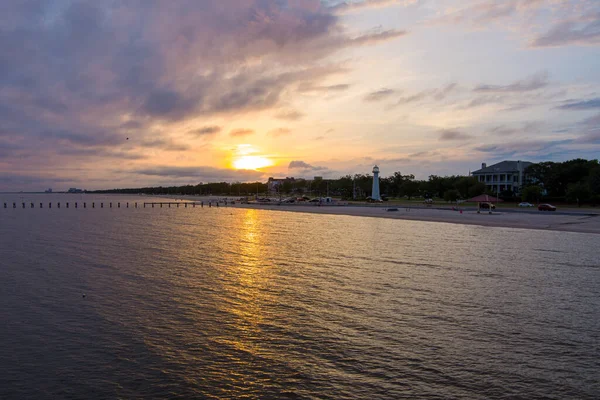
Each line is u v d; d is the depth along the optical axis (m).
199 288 28.67
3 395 15.20
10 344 19.44
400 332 20.53
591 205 124.31
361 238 56.69
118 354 18.33
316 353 18.28
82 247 48.75
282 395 15.09
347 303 25.08
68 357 18.09
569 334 20.25
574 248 46.34
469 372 16.55
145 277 32.09
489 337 19.89
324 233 63.84
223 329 21.03
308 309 24.00
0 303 25.48
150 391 15.40
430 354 18.12
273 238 57.72
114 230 70.62
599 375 16.25
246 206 177.50
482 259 39.44
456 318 22.48
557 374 16.34
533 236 57.81
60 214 124.06
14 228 74.50
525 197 138.00
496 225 73.50
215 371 16.80
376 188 174.75
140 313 23.48
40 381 16.16
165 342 19.52
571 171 142.25
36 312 23.81
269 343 19.33
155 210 150.00
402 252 43.84
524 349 18.58
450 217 91.12
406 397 14.85
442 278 31.47
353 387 15.55
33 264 37.59
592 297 26.38
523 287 28.78
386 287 28.78
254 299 25.98
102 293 27.52
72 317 22.94
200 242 53.59
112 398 15.00
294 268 35.44
